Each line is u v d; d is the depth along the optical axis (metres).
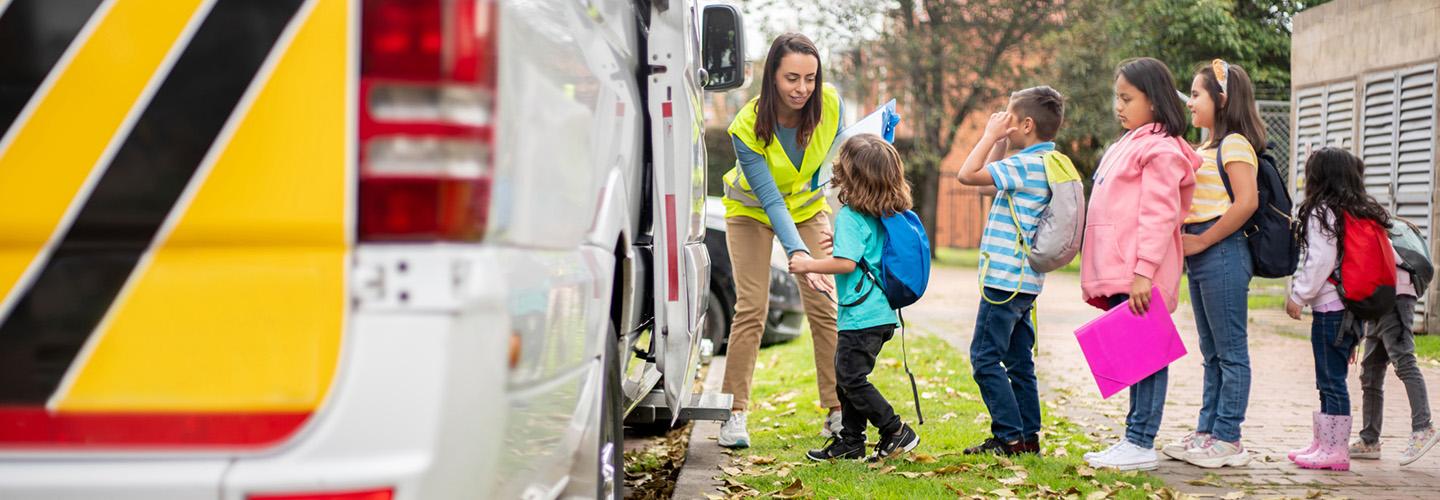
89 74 1.76
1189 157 5.11
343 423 1.73
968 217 35.81
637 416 4.83
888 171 5.07
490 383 1.86
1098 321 5.08
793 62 5.27
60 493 1.72
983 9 26.16
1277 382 8.19
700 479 5.04
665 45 4.07
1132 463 5.18
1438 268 10.54
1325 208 5.20
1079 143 26.30
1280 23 25.30
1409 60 10.80
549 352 2.22
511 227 1.92
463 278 1.76
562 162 2.36
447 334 1.74
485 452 1.88
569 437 2.50
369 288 1.74
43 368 1.75
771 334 9.94
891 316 5.23
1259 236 5.23
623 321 3.48
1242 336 5.29
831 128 5.68
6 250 1.76
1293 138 12.96
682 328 4.10
